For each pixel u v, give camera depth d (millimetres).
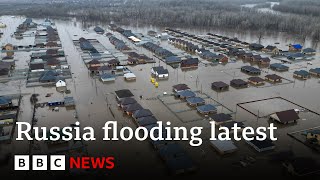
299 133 37281
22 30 116938
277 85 55031
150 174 29609
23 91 51844
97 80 57531
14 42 95375
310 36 106438
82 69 64625
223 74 62125
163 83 56000
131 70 64688
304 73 59000
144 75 61062
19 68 65688
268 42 98250
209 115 42281
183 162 30094
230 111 43688
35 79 57844
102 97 49031
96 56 75312
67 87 53562
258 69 62625
